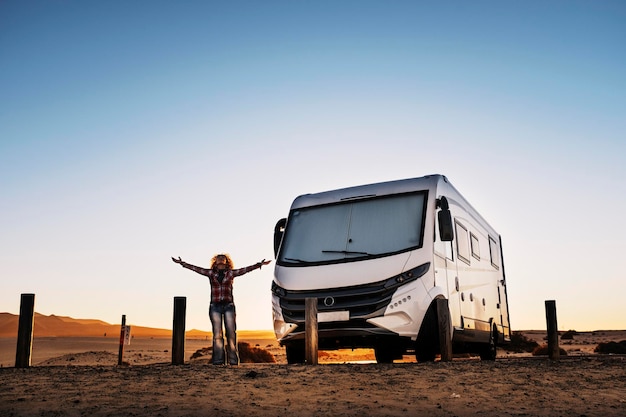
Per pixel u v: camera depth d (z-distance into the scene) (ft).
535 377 23.49
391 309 30.30
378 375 23.44
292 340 32.35
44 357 124.16
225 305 33.12
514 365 27.63
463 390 20.59
